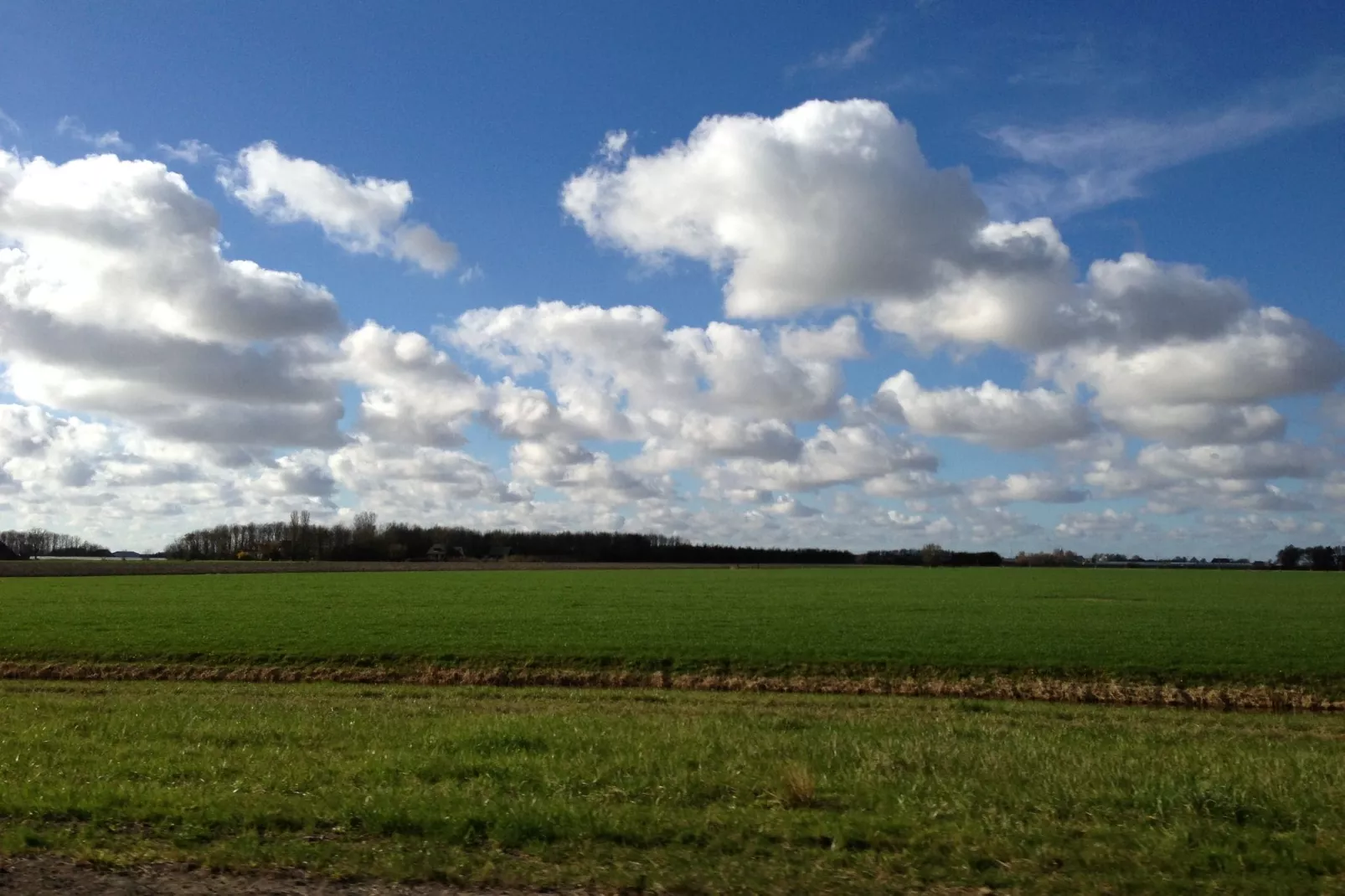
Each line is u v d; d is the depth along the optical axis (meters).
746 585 81.62
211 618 43.09
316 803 8.67
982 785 9.69
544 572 115.38
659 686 26.50
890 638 34.44
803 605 53.78
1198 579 108.44
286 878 6.91
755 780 9.85
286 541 166.12
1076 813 8.59
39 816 8.38
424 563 143.62
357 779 10.03
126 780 9.96
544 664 28.77
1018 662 28.22
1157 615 47.38
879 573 127.12
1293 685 25.16
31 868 7.11
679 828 7.98
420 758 10.96
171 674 28.25
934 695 24.97
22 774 10.23
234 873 7.00
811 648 31.00
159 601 55.56
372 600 57.81
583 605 52.81
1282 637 35.41
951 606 53.97
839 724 15.73
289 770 10.38
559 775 10.06
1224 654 29.86
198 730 13.21
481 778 9.95
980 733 14.70
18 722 14.29
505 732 12.81
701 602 56.44
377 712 17.11
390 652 30.38
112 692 22.89
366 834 7.91
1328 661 28.42
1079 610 51.06
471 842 7.67
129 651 30.73
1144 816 8.48
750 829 7.98
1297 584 96.44
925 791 9.43
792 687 25.86
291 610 48.53
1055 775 10.06
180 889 6.66
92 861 7.21
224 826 8.15
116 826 8.21
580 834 7.76
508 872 6.93
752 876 6.85
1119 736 14.86
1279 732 17.39
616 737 12.61
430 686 26.17
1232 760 11.49
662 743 12.12
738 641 33.06
